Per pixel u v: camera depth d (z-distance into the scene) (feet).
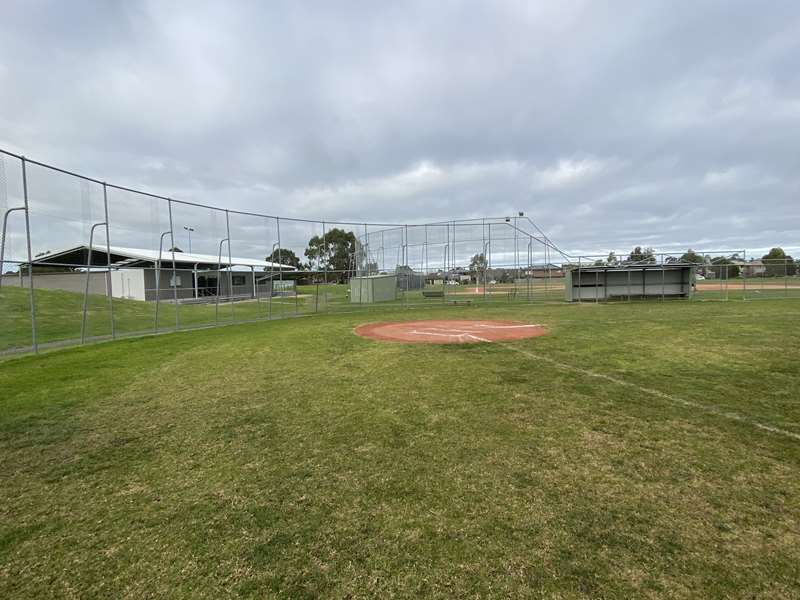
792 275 110.32
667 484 10.40
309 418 15.79
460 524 8.84
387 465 11.69
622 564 7.54
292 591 7.03
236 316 63.52
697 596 6.73
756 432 13.64
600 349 28.84
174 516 9.43
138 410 17.20
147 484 10.96
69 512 9.73
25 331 42.01
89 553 8.21
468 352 28.84
